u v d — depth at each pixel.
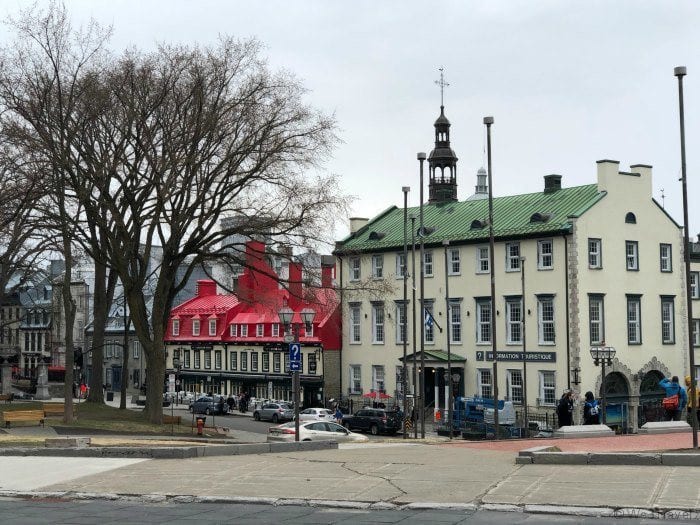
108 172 50.78
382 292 61.28
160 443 33.59
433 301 83.94
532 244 76.50
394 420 71.31
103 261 56.50
